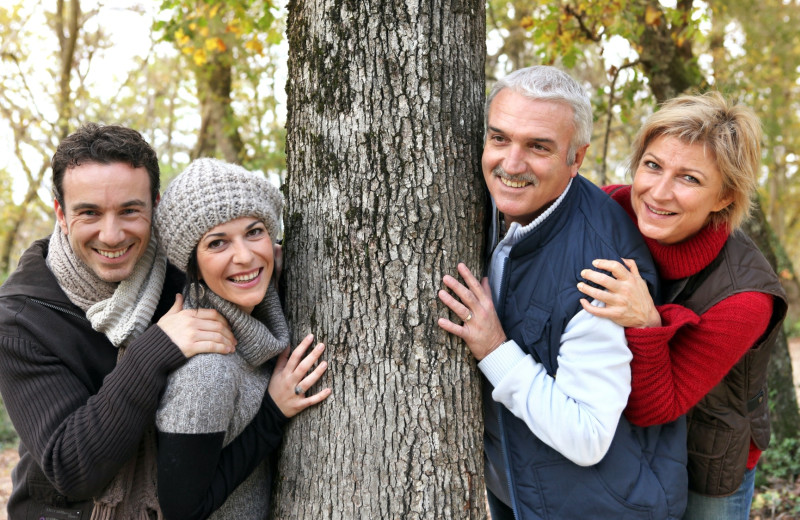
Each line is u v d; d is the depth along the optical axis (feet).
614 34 15.14
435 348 6.27
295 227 6.64
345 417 6.27
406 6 6.15
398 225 6.21
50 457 5.72
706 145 6.23
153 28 18.63
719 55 20.03
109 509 6.10
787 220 70.69
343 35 6.19
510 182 6.24
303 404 6.33
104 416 5.64
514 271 6.55
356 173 6.23
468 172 6.52
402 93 6.18
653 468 6.56
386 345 6.21
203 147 35.70
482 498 6.57
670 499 6.46
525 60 29.27
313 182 6.46
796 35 28.40
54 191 6.15
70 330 6.24
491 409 7.04
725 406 7.43
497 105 6.22
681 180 6.34
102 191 5.92
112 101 43.45
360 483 6.21
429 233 6.24
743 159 6.26
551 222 6.41
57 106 39.27
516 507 6.54
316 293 6.46
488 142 6.36
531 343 6.37
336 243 6.32
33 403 5.96
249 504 6.61
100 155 5.93
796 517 13.42
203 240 5.78
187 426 5.66
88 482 5.71
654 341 5.98
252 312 6.72
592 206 6.70
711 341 6.41
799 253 76.89
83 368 6.22
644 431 6.61
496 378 6.31
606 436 5.94
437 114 6.27
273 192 6.12
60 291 6.32
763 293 6.64
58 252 6.28
